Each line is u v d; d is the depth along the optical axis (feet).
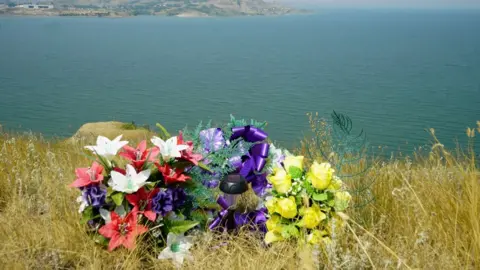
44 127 221.25
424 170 17.29
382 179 16.17
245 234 13.12
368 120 236.63
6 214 14.23
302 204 12.79
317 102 332.19
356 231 13.02
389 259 11.46
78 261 12.13
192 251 12.86
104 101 338.54
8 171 17.30
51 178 17.35
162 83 467.11
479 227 12.26
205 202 14.05
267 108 309.83
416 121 236.43
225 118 265.75
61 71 561.84
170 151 13.12
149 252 12.87
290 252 12.20
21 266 11.28
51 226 13.19
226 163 14.35
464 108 292.40
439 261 11.50
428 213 13.60
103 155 13.14
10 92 373.81
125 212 12.74
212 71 597.52
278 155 14.97
